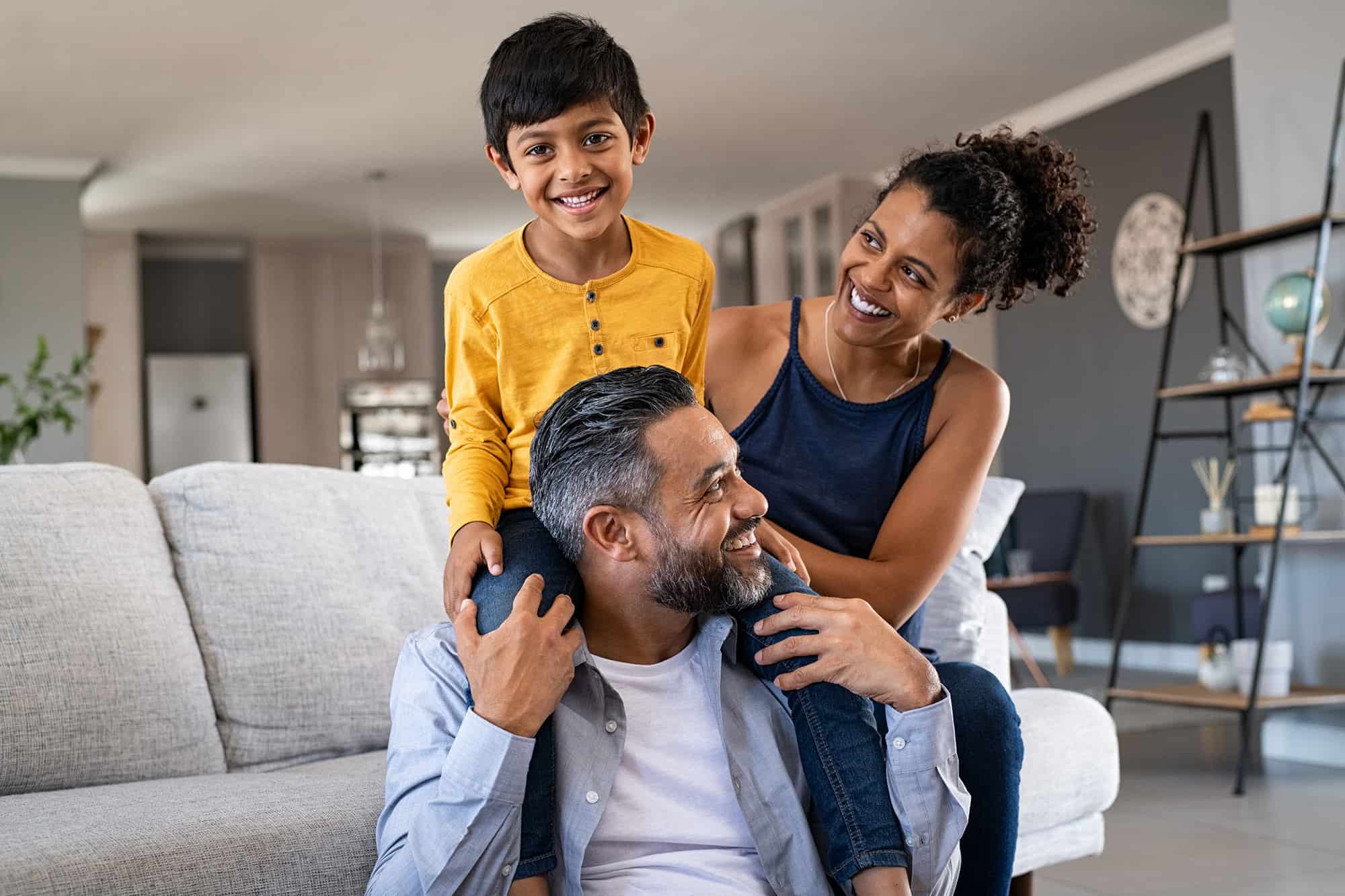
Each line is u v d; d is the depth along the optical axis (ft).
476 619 4.82
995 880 5.77
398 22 19.67
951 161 5.50
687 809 5.03
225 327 34.63
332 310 33.94
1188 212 16.12
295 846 5.09
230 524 6.75
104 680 5.98
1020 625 21.63
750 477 6.10
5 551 5.97
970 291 5.67
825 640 5.06
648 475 4.73
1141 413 22.89
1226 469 21.17
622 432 4.75
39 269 26.68
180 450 32.42
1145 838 11.26
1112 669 15.46
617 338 5.62
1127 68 22.45
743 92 23.29
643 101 5.76
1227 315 16.33
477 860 4.52
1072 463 24.52
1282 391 15.03
